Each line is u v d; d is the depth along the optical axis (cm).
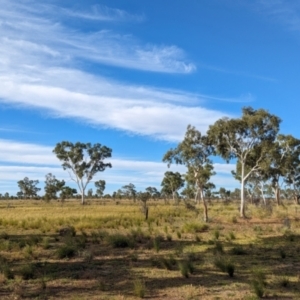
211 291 898
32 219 2922
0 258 1296
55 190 7381
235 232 2125
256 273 1028
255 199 6062
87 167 7869
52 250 1524
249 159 3694
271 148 3497
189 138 3009
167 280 1019
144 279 1032
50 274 1095
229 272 1051
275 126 3456
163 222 2773
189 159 2994
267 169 3488
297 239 1784
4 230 2322
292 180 5522
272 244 1647
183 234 2044
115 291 914
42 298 856
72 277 1064
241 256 1369
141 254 1431
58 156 7744
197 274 1084
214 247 1545
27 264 1163
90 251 1427
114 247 1594
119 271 1141
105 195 14350
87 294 887
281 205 5312
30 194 10606
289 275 1060
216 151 3484
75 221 2806
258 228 2292
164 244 1672
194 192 6203
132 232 1931
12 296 869
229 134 3503
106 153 8019
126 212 4009
